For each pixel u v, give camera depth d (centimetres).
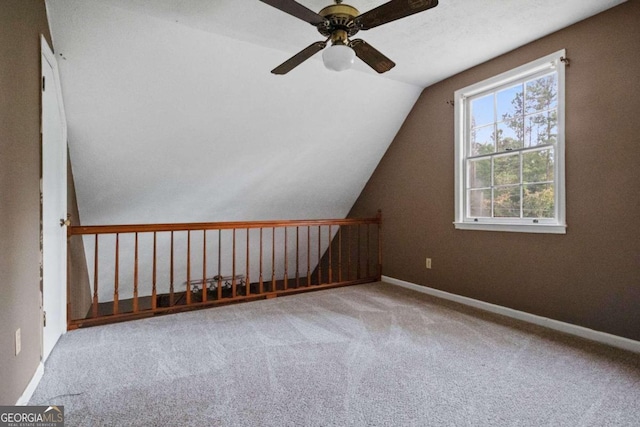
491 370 198
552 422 151
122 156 327
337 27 179
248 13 234
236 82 300
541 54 272
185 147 340
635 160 223
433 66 324
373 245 464
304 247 549
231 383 183
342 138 397
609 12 234
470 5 226
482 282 324
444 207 360
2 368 138
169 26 246
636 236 223
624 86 227
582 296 251
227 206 438
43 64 203
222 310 319
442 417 154
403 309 320
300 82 321
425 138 382
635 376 191
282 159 394
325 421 151
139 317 295
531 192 287
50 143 221
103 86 268
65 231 256
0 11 139
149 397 169
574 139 254
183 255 468
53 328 229
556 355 218
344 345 234
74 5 217
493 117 316
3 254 140
